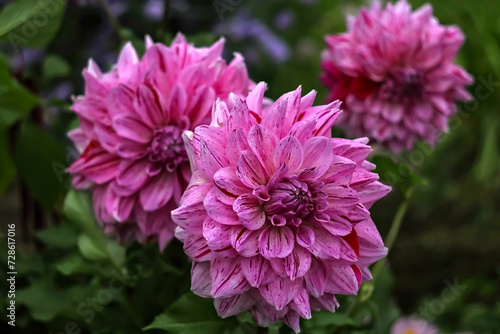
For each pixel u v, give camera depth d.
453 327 1.04
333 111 0.65
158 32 0.85
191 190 0.65
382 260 0.80
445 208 1.31
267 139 0.65
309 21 1.38
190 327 0.71
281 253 0.65
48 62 0.90
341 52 0.86
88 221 0.78
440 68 0.86
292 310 0.66
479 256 1.27
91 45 1.09
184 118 0.72
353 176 0.65
